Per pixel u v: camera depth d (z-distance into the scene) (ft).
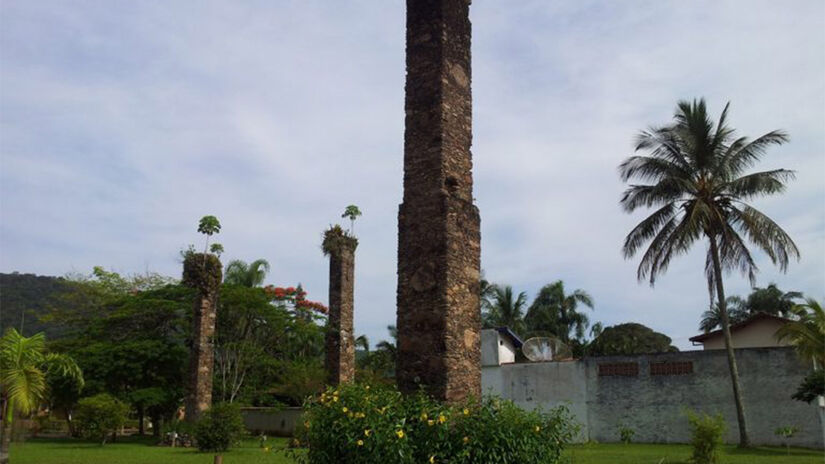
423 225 37.65
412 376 35.86
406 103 40.19
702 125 92.89
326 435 29.50
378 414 29.19
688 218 92.22
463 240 38.06
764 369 99.40
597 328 181.16
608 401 108.17
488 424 29.66
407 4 41.81
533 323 177.27
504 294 175.94
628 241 97.14
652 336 180.45
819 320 84.74
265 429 137.08
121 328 128.06
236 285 130.93
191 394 102.47
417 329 36.40
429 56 39.99
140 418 131.34
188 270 107.86
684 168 95.25
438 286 36.24
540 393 113.50
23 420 72.38
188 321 128.77
